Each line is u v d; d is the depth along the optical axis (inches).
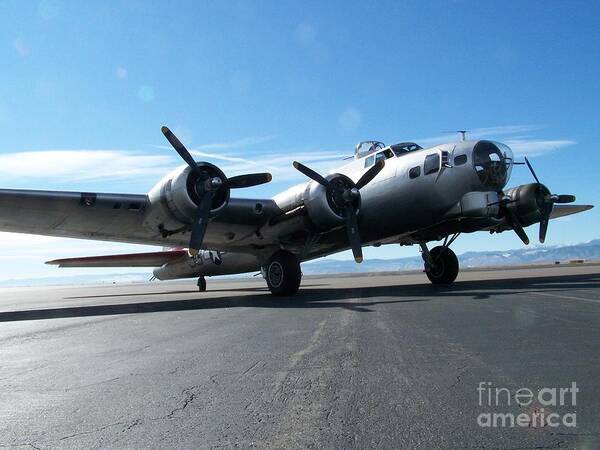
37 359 212.8
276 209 517.3
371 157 582.6
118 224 496.1
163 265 945.5
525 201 535.8
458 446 107.7
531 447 106.0
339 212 487.2
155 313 395.2
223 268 839.1
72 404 144.6
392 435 114.3
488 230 591.5
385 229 553.3
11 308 577.9
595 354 182.7
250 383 160.4
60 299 834.2
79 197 444.1
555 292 430.3
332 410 132.1
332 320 295.9
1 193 417.1
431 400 137.4
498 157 512.7
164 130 446.9
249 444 111.7
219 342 235.9
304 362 186.2
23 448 112.6
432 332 239.3
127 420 129.6
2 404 145.9
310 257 616.4
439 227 540.7
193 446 111.5
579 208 746.2
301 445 110.3
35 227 498.0
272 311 362.0
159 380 168.7
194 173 461.7
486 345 204.1
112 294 1000.2
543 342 206.7
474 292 456.8
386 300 407.8
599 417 121.8
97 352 224.5
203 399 145.4
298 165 479.2
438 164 513.3
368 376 163.3
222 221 502.3
